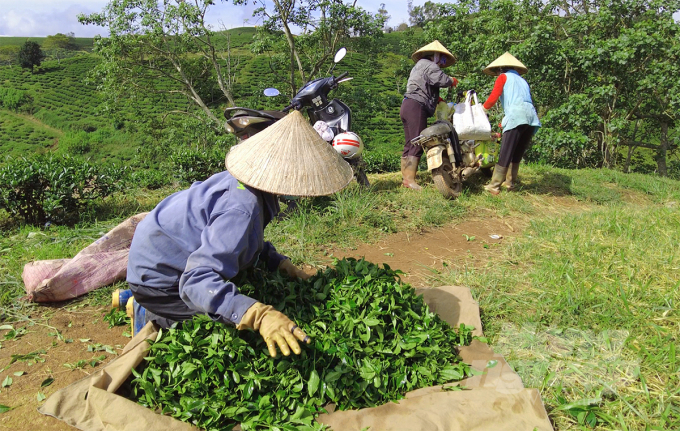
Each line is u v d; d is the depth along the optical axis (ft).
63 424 8.39
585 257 14.46
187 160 27.76
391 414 8.29
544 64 43.86
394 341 9.41
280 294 9.78
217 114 92.63
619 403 8.54
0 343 11.00
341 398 8.75
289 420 8.15
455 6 62.08
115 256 13.34
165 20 79.61
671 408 8.31
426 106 22.77
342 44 78.95
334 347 8.81
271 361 8.65
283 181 8.29
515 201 22.20
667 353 9.66
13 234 19.21
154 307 9.36
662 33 42.91
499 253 15.97
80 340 11.11
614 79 41.91
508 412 8.17
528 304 11.93
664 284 12.52
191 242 8.67
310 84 21.72
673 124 58.70
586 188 25.93
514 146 22.66
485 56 50.62
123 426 7.86
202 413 8.11
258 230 8.60
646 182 29.12
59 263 13.01
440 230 18.48
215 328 8.91
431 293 12.13
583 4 52.75
